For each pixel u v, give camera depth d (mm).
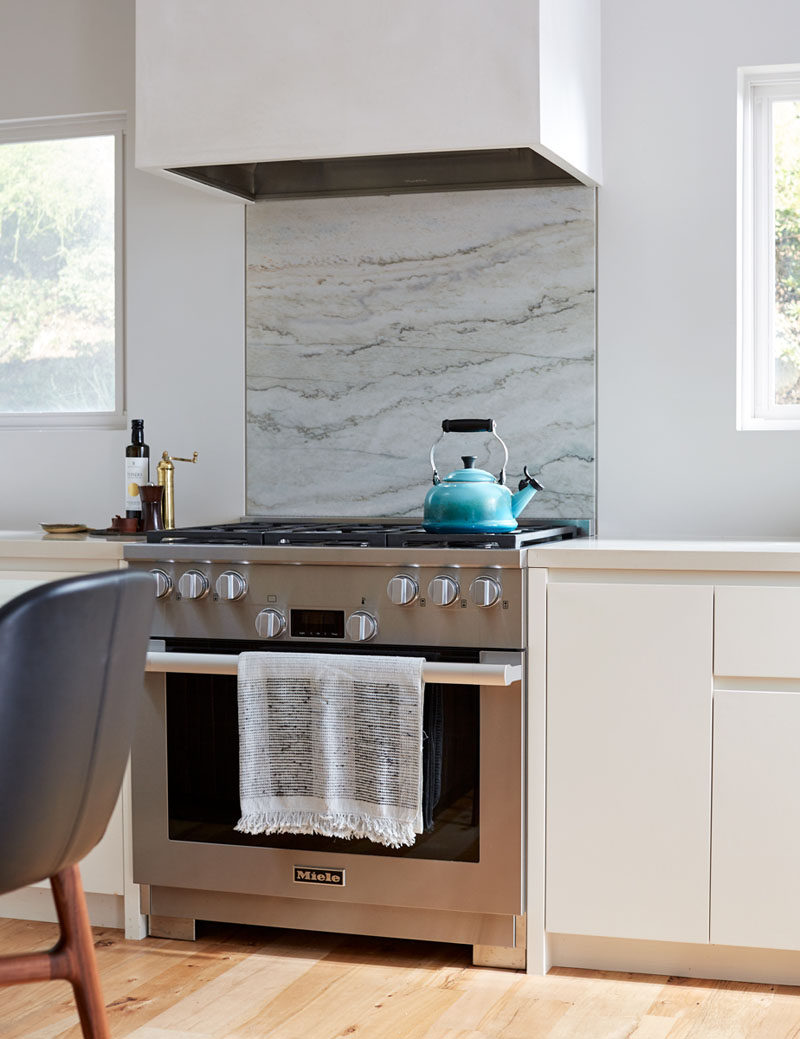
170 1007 2475
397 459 3365
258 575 2762
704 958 2625
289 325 3443
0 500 3738
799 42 3102
